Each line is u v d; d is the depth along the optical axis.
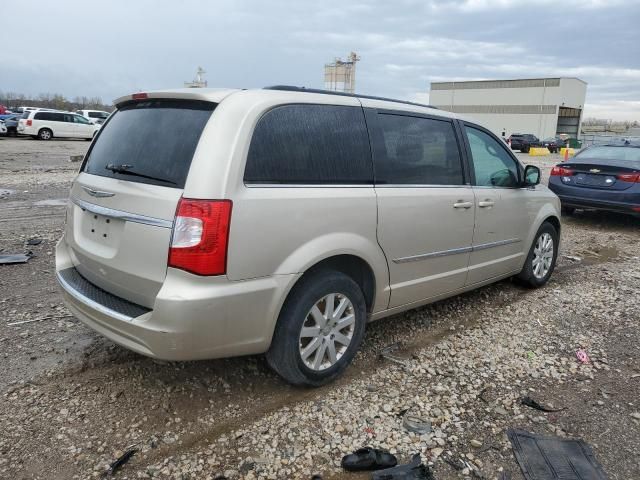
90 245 3.28
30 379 3.44
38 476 2.60
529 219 5.27
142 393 3.32
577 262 7.05
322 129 3.33
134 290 2.97
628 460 2.87
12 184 12.18
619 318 4.88
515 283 5.82
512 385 3.61
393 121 3.83
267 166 2.99
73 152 22.11
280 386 3.47
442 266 4.23
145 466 2.69
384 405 3.30
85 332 4.16
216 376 3.55
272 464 2.74
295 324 3.17
